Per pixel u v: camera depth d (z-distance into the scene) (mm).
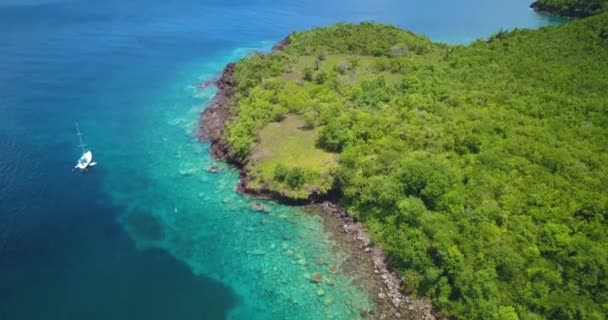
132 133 97812
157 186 81500
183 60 139375
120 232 70500
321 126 91750
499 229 59562
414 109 89750
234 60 142625
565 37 123375
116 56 137750
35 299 58500
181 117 105312
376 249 66312
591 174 66000
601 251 53562
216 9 198500
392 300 59062
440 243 58906
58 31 154125
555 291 52219
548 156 68562
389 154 74875
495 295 53594
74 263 64375
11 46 137875
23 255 65062
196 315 57188
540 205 61406
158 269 64000
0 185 78562
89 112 105000
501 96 92188
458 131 78500
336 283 61875
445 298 56344
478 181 66562
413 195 67750
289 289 61125
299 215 74438
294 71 118562
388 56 130875
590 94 90188
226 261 65812
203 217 74312
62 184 80438
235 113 99500
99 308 57688
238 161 86625
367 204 71500
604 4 190000
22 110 103438
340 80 110312
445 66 116125
